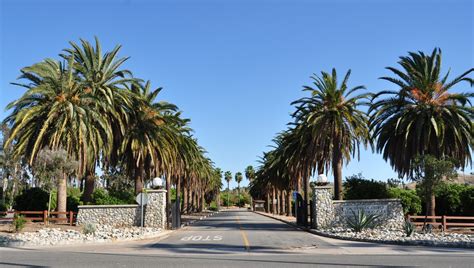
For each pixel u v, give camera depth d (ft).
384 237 74.95
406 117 108.78
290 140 152.46
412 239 69.36
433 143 108.47
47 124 103.09
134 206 110.11
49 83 107.55
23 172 197.57
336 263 44.37
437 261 45.42
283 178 211.82
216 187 445.78
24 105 109.29
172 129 135.54
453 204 114.62
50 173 104.32
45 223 102.89
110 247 65.67
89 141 110.01
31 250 60.23
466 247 62.13
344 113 116.37
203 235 91.04
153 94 130.31
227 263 45.11
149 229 99.04
